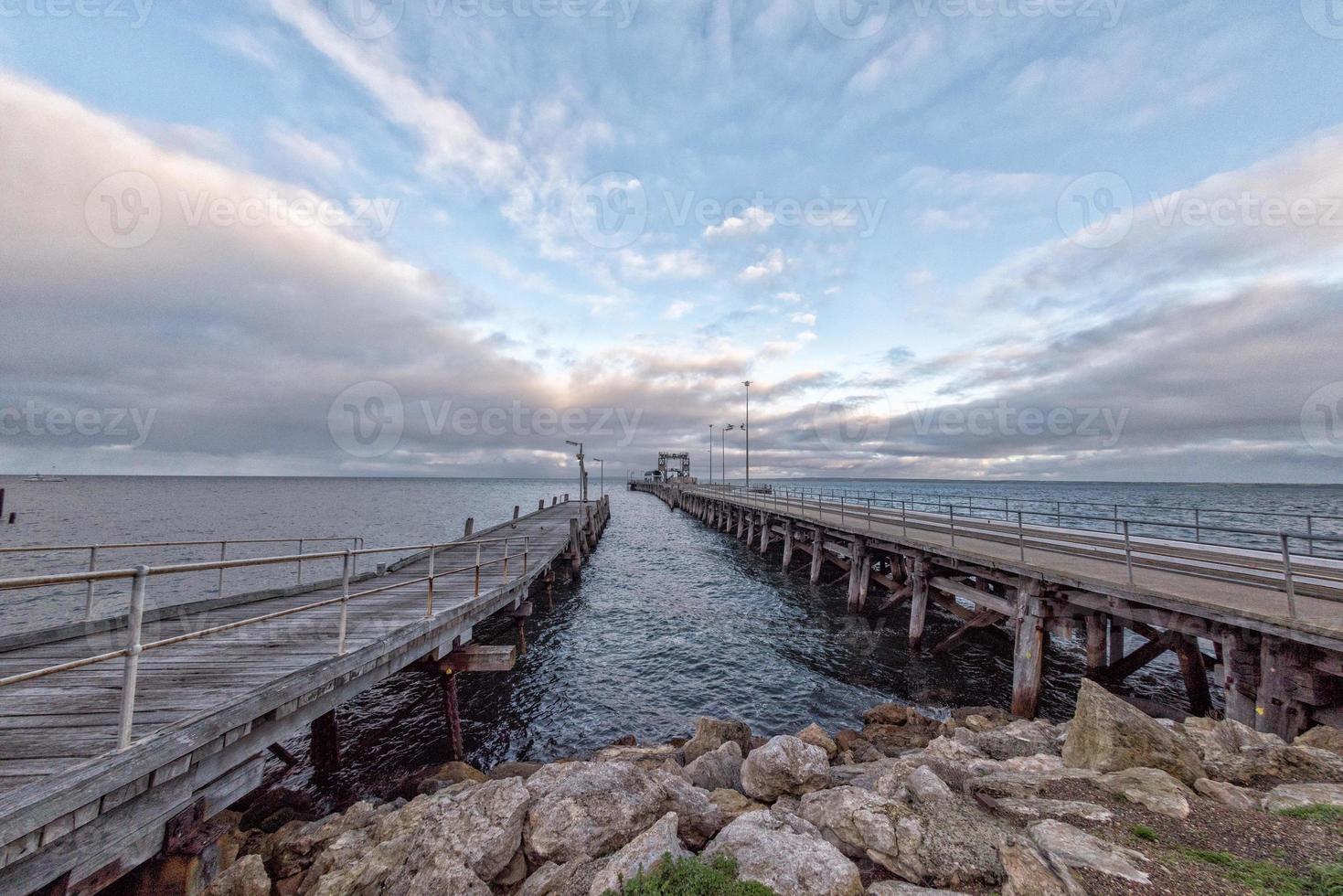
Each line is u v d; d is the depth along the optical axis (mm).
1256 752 5309
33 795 3158
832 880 3385
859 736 9102
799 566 27188
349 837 5320
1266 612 6719
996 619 12500
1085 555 11781
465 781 6641
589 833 4492
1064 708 10500
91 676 5336
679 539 39188
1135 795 4375
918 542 14234
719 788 5875
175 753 3924
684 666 13281
